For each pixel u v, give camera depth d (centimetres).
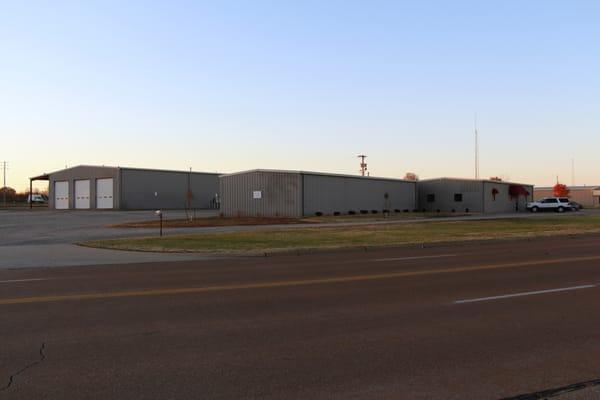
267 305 975
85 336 754
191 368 610
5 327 809
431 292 1109
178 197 7581
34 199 11450
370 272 1434
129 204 7069
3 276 1409
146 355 660
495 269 1480
